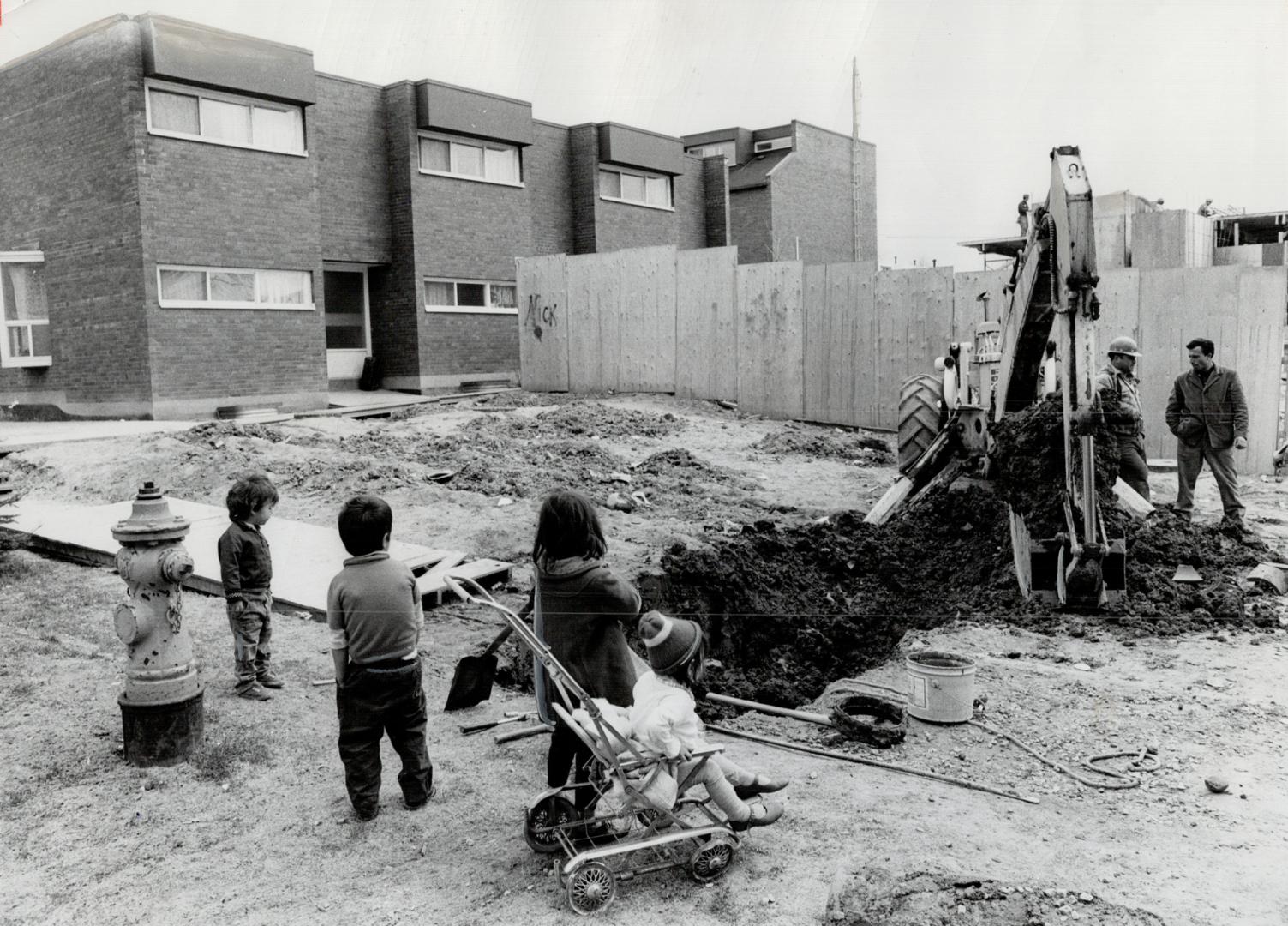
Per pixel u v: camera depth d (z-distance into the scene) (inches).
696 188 1029.2
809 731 197.3
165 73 585.3
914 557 335.6
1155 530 311.4
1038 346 293.1
